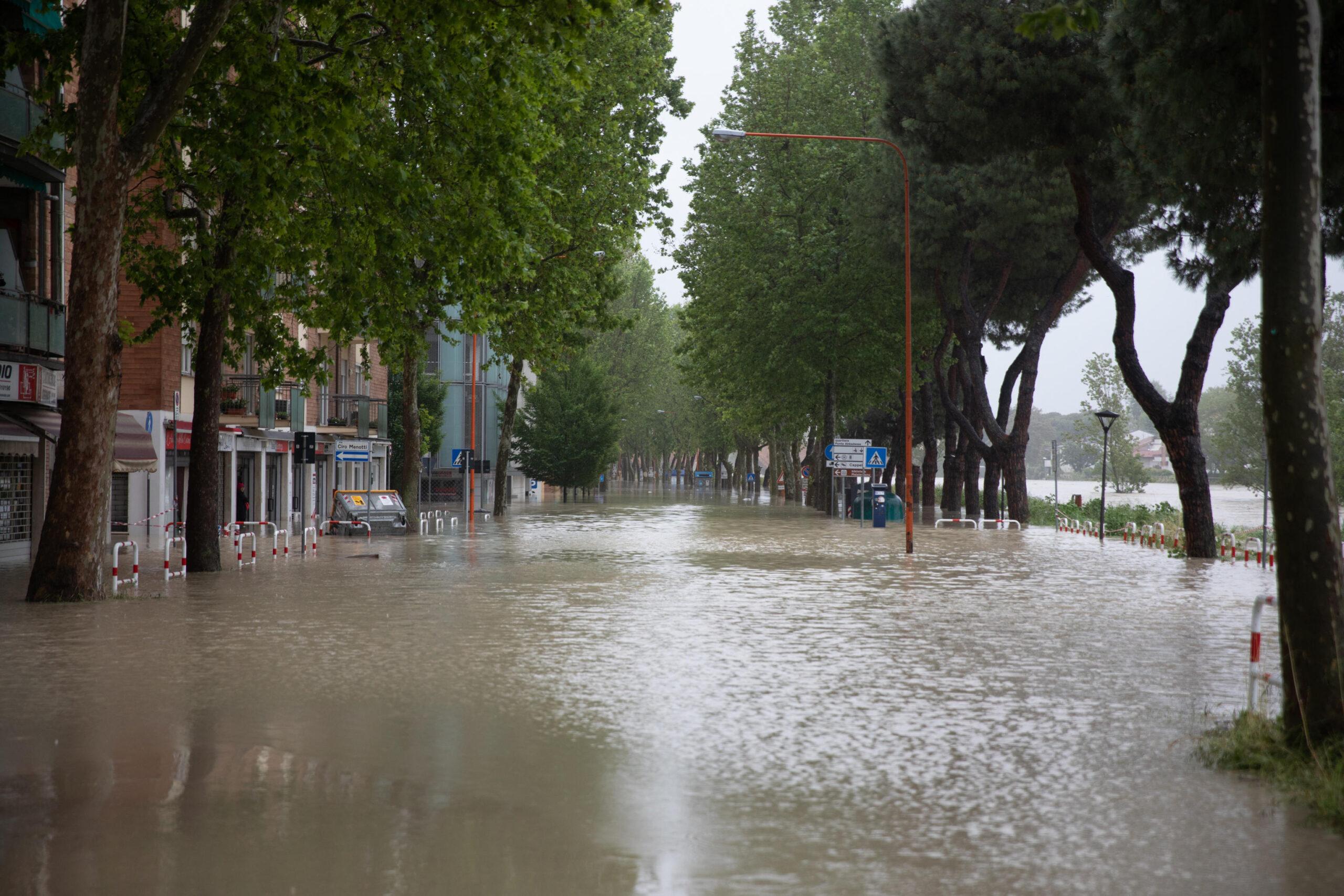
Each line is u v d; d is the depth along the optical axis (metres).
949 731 10.33
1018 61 29.66
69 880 6.34
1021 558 33.00
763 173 57.44
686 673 13.39
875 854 6.86
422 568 28.73
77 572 20.77
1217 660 14.50
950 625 17.97
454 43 21.09
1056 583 25.48
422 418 49.53
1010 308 51.97
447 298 27.12
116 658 14.29
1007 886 6.29
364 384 65.06
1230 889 6.25
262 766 8.97
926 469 65.50
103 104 20.33
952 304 50.47
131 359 41.09
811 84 57.03
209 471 26.77
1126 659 14.55
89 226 20.52
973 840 7.14
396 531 45.03
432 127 24.11
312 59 24.86
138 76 22.66
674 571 28.23
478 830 7.32
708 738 10.05
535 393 88.31
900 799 8.08
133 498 41.00
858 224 48.69
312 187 25.30
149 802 7.95
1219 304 33.09
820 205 56.56
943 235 43.94
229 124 22.59
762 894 6.16
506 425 62.84
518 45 21.14
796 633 16.97
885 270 53.22
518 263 25.59
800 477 100.12
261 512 49.88
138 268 26.47
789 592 23.09
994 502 55.25
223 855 6.80
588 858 6.77
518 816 7.66
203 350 26.47
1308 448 8.88
